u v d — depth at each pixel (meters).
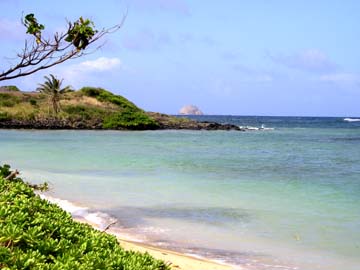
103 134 70.19
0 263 4.57
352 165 30.64
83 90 103.69
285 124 140.25
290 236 12.40
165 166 28.50
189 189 19.75
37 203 6.13
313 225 13.63
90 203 16.22
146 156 34.94
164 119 96.12
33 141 51.34
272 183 22.03
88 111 91.38
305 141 59.38
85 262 5.11
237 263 10.09
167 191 19.14
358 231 12.98
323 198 18.11
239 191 19.53
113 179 22.30
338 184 21.98
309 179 23.67
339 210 15.81
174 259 9.77
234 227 13.30
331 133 83.25
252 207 16.14
